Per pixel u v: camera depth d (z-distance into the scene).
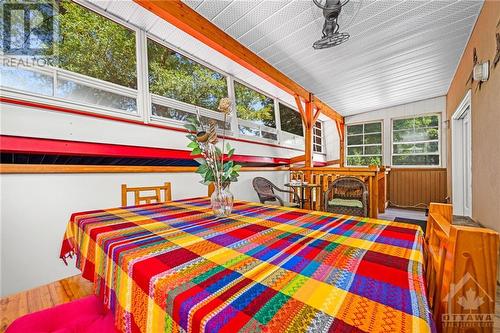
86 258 1.02
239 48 3.16
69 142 2.08
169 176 2.88
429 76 4.36
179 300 0.51
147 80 2.81
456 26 2.86
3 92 1.78
